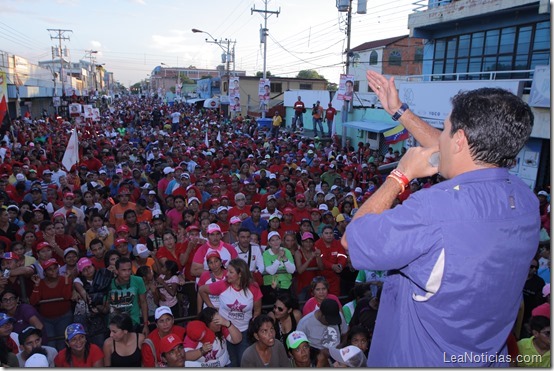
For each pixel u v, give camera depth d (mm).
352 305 6535
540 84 13859
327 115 27250
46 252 7000
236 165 16438
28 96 38719
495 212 1369
